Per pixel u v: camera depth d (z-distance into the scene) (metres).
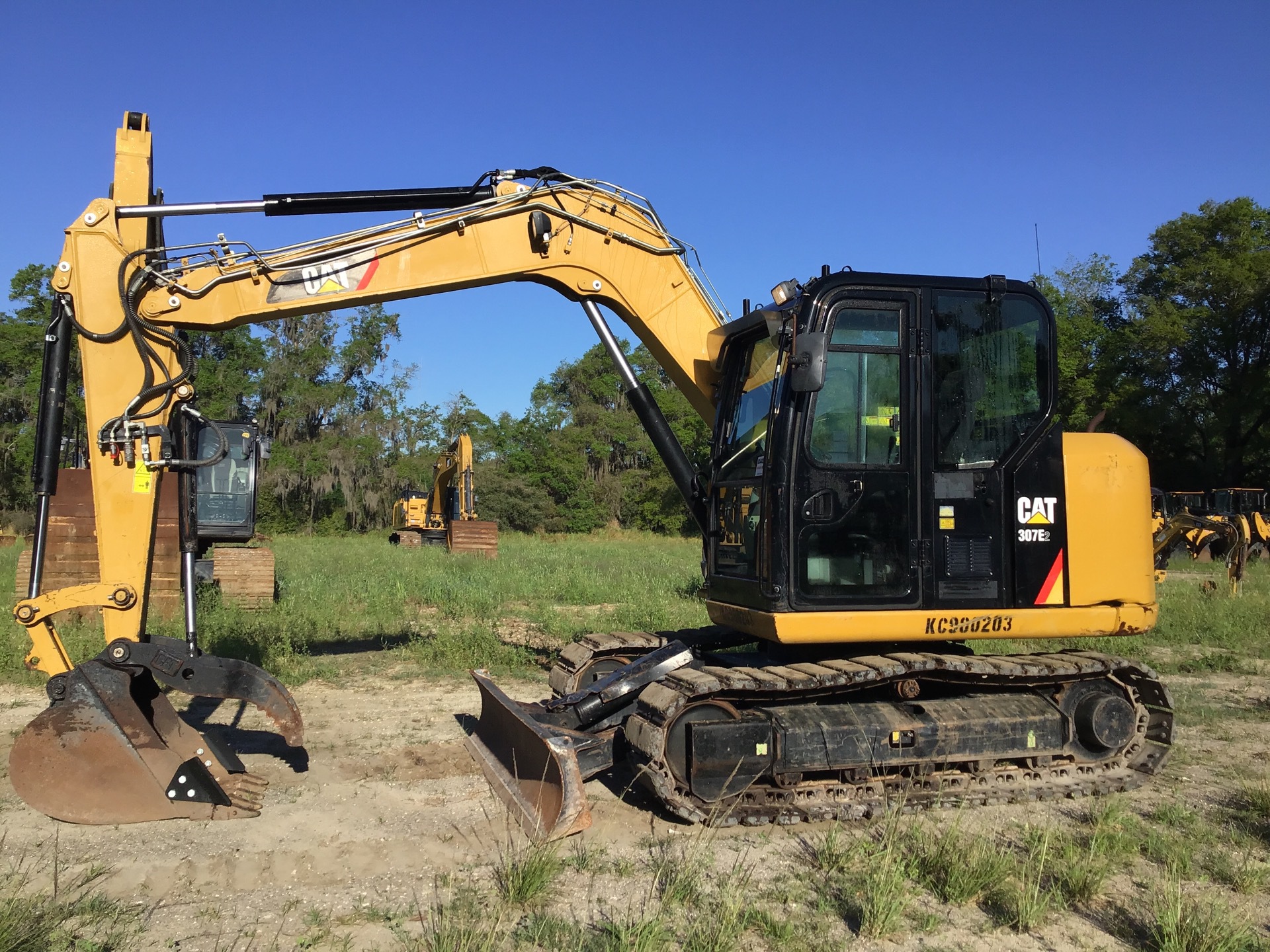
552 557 26.91
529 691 8.26
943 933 3.87
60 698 5.05
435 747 6.54
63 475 11.26
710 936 3.70
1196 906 4.01
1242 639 11.09
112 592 5.34
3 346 44.94
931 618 5.53
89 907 3.96
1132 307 40.94
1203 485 40.03
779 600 5.33
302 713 7.46
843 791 5.37
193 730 5.44
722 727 5.12
